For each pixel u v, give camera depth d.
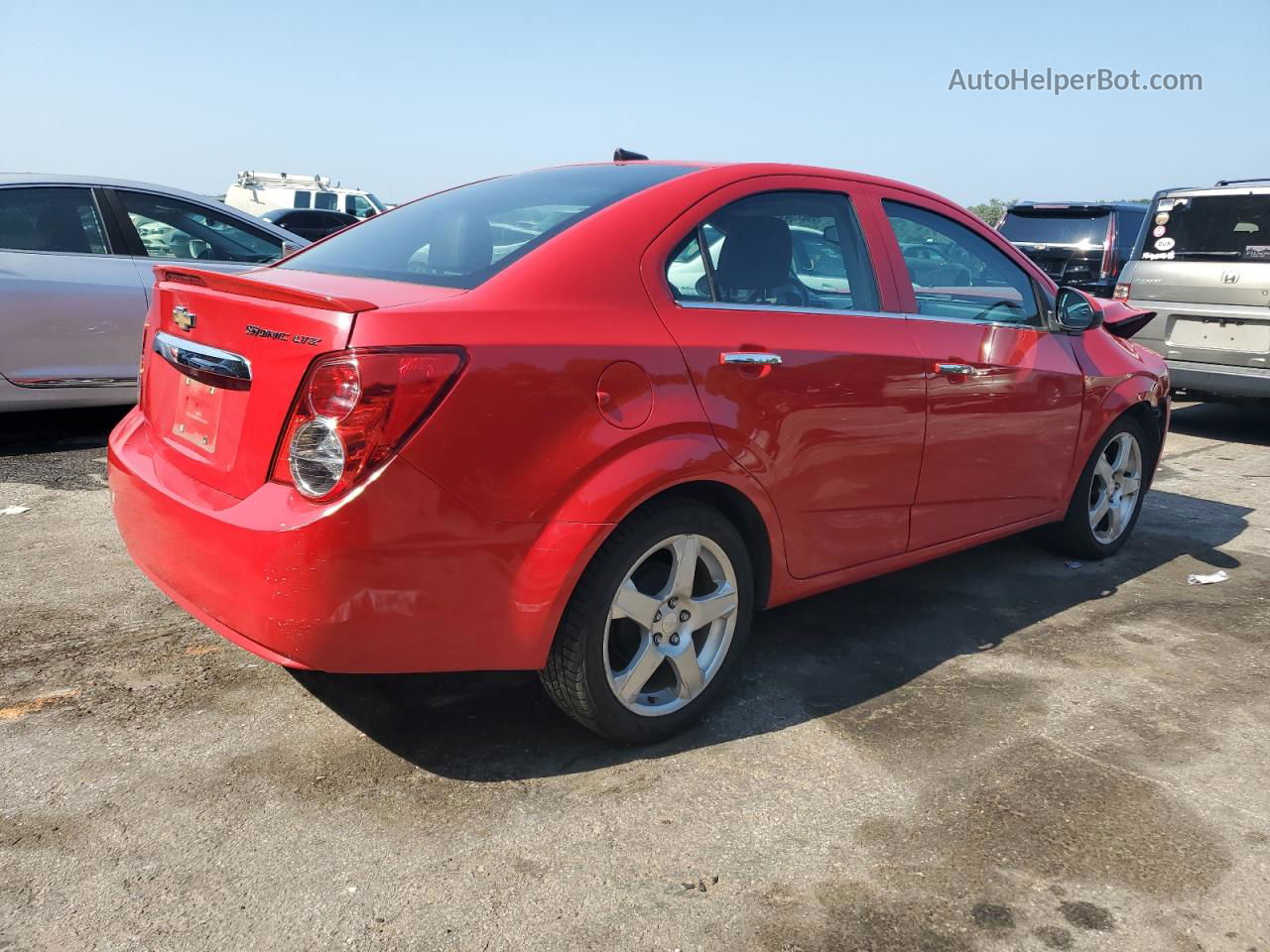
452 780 2.61
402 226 3.22
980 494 3.72
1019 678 3.31
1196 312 7.27
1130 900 2.21
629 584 2.62
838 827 2.45
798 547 3.07
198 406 2.62
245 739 2.77
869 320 3.21
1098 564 4.54
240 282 2.46
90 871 2.20
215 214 6.41
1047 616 3.88
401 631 2.32
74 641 3.32
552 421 2.40
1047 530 4.59
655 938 2.06
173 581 2.58
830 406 3.02
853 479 3.16
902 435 3.27
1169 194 7.47
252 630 2.32
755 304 2.93
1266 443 7.55
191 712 2.90
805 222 3.17
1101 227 11.14
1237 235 7.09
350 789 2.55
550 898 2.17
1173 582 4.31
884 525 3.35
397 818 2.44
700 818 2.48
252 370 2.39
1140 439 4.64
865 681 3.27
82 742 2.72
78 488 5.00
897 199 3.52
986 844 2.39
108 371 5.83
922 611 3.91
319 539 2.20
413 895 2.17
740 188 3.03
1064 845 2.40
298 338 2.28
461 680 3.17
